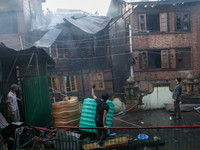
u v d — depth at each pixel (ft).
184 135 16.88
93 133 16.16
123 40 54.90
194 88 32.09
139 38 47.11
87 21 49.78
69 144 13.57
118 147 14.37
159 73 47.60
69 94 49.52
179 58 47.73
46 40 42.86
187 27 47.98
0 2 51.44
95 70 50.31
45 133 15.67
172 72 47.44
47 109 22.74
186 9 47.21
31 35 52.34
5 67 24.72
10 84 24.90
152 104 29.01
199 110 25.58
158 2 45.19
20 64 25.66
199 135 16.70
